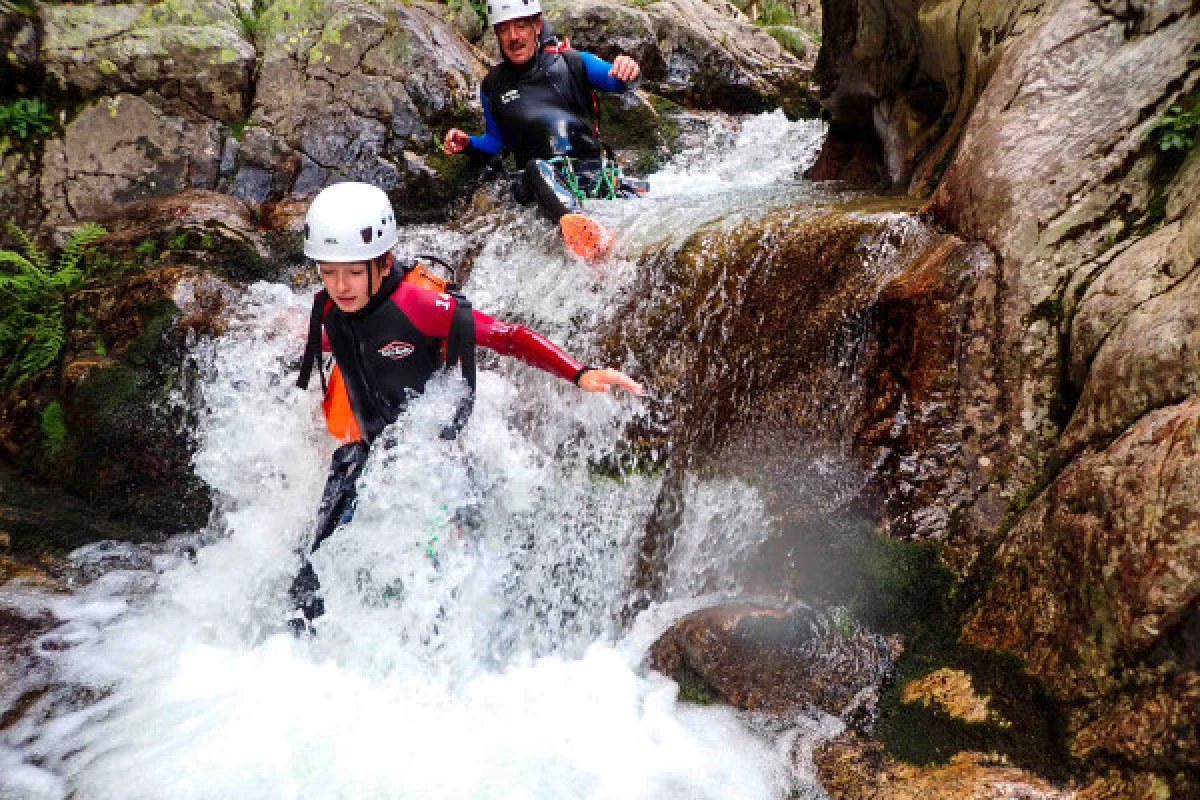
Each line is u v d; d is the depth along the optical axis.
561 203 4.25
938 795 2.32
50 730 2.84
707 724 2.74
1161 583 2.17
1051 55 3.25
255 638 3.26
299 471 3.65
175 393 4.07
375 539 3.13
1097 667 2.32
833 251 3.40
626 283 3.81
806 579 3.11
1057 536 2.50
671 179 5.80
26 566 3.69
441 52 5.86
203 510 3.98
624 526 3.49
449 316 3.00
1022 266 2.96
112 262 4.66
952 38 4.08
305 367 3.15
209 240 4.74
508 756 2.66
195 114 5.42
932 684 2.65
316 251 2.84
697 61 7.04
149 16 5.52
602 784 2.54
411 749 2.71
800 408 3.29
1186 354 2.37
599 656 3.13
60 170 5.16
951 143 4.04
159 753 2.70
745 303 3.51
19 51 5.22
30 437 4.25
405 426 3.12
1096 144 3.00
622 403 3.63
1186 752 2.08
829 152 5.61
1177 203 2.75
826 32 5.26
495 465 3.39
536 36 4.84
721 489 3.38
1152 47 3.03
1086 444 2.63
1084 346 2.73
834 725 2.66
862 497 3.08
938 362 2.98
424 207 5.51
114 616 3.46
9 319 4.49
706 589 3.36
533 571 3.38
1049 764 2.32
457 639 3.10
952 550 2.90
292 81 5.55
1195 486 2.16
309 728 2.81
